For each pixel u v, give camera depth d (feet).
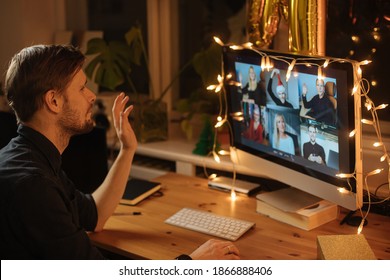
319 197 5.74
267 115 5.91
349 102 4.74
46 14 9.01
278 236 5.43
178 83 8.78
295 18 5.56
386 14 6.12
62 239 4.36
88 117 4.98
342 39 6.49
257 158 6.27
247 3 6.10
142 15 8.79
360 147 4.85
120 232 5.60
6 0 8.73
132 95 8.87
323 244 4.71
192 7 8.33
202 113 7.84
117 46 7.89
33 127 4.69
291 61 5.28
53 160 4.75
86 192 6.77
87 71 7.84
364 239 4.78
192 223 5.70
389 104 6.26
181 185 6.93
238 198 6.49
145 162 8.32
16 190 4.23
